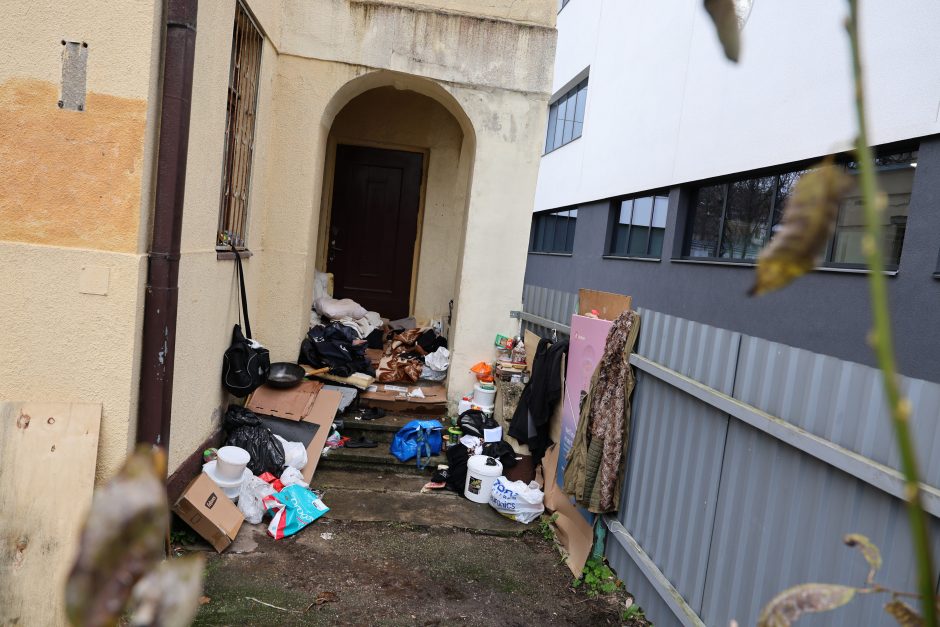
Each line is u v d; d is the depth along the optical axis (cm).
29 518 317
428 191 842
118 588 34
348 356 640
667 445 375
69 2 323
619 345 419
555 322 590
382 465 564
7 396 333
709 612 317
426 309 852
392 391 657
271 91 572
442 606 373
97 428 330
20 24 322
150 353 346
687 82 1160
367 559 418
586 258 1717
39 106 327
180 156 346
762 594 277
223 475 440
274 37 556
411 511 496
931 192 631
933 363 613
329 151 827
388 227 849
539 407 528
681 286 1169
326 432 549
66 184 330
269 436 504
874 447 226
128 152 331
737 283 977
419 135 835
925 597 46
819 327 775
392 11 597
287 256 600
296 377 572
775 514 275
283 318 606
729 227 1070
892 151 700
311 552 418
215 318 457
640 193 1391
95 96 327
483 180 637
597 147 1606
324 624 343
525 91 630
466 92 625
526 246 648
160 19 336
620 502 428
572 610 384
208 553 402
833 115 779
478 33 617
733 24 50
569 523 467
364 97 824
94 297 333
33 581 313
